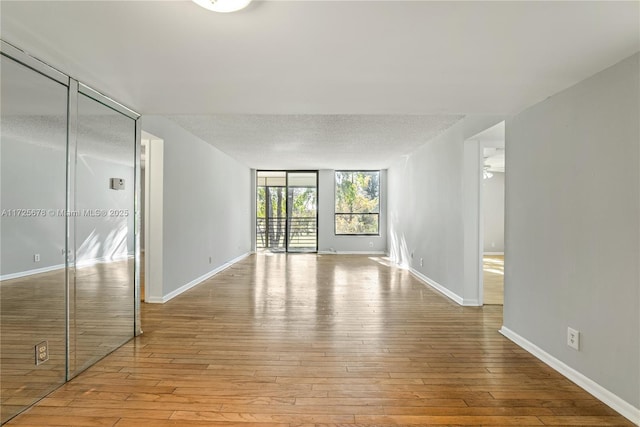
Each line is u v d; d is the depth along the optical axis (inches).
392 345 126.5
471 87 104.1
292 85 104.9
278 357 115.6
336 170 403.2
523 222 123.9
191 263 221.9
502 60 85.6
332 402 88.6
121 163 127.9
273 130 204.7
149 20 68.7
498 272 282.7
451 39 75.4
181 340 130.3
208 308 173.5
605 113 87.7
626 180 81.4
